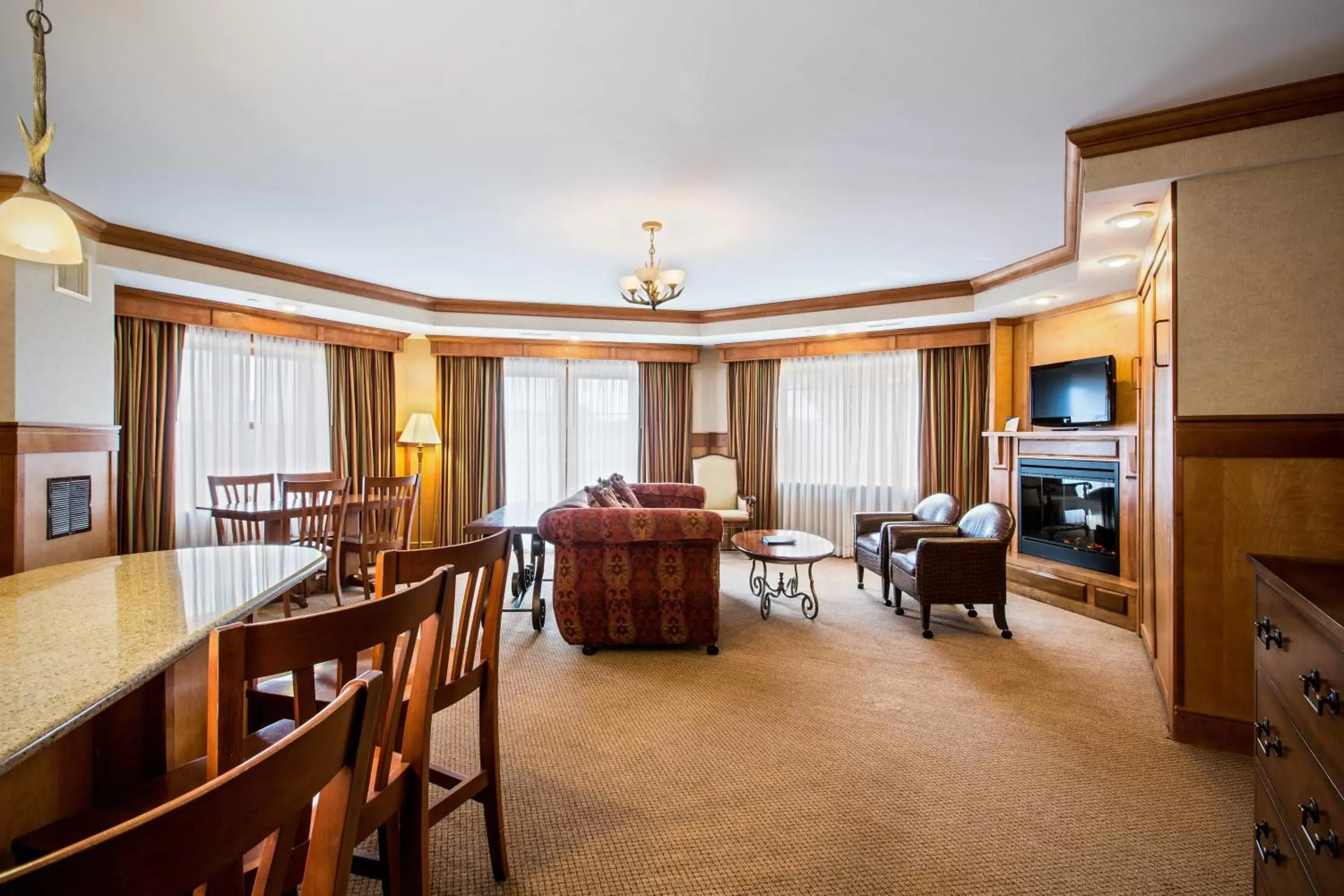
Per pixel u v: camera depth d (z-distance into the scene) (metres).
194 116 2.30
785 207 3.25
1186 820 1.87
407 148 2.56
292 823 0.56
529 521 3.89
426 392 6.15
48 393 3.09
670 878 1.60
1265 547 2.24
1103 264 3.54
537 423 6.51
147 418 4.25
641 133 2.45
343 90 2.13
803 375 6.43
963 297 4.91
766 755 2.24
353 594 4.70
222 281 4.05
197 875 0.46
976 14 1.75
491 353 6.24
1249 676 2.27
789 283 4.93
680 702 2.71
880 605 4.32
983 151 2.61
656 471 6.72
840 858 1.69
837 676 3.02
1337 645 1.01
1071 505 4.47
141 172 2.78
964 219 3.43
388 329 5.70
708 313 6.06
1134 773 2.13
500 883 1.58
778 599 4.45
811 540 4.25
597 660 3.23
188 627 1.18
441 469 6.17
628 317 5.97
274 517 3.85
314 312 4.90
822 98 2.20
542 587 4.65
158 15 1.73
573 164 2.72
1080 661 3.21
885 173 2.83
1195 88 2.13
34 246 1.49
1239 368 2.26
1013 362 5.11
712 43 1.88
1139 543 3.66
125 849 0.41
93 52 1.90
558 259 4.21
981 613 4.11
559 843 1.74
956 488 5.55
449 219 3.41
